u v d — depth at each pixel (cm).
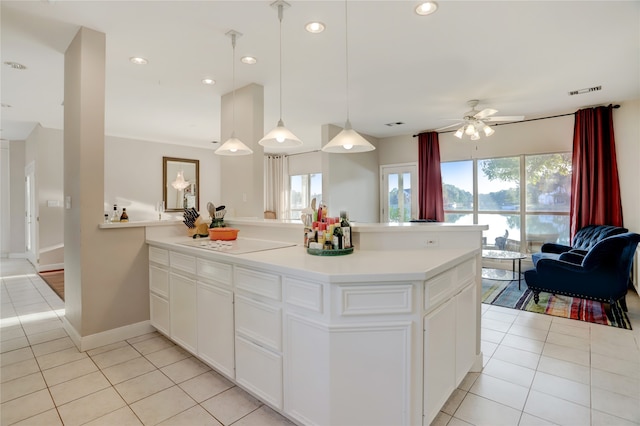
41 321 332
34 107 459
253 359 189
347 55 303
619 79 367
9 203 696
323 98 426
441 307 173
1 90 394
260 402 197
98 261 271
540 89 397
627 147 448
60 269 576
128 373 230
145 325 297
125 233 285
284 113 499
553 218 522
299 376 165
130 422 179
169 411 188
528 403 195
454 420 180
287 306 170
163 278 273
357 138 235
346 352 152
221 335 211
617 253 332
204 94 406
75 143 269
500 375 227
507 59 314
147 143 693
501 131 562
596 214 462
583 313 347
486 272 520
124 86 378
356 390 153
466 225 232
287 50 292
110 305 278
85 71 257
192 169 764
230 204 388
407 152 673
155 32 262
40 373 230
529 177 541
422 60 314
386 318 153
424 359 157
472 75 353
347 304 151
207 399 200
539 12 236
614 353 257
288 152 852
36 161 570
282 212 857
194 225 306
